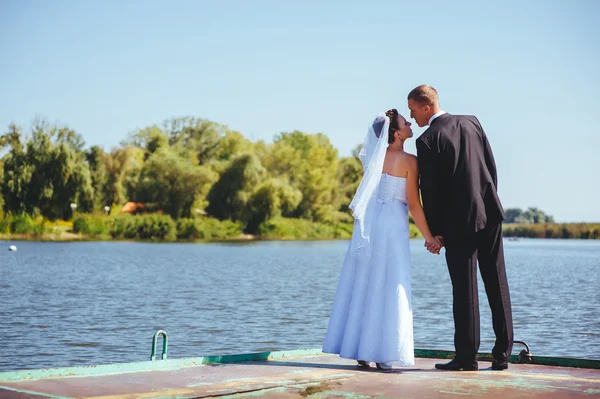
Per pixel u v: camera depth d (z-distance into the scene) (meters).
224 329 14.03
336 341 4.95
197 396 3.53
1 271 31.23
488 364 5.05
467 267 4.67
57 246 61.38
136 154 94.06
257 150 113.31
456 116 4.80
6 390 3.54
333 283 27.31
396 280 4.78
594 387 3.98
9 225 69.94
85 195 72.69
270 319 15.72
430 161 4.66
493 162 4.83
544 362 5.06
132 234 78.31
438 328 14.53
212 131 116.94
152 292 22.28
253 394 3.65
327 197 107.81
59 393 3.50
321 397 3.61
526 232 139.38
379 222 4.86
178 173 83.31
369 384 4.02
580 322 15.55
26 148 70.81
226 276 30.86
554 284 27.89
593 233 132.12
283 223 94.88
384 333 4.71
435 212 4.75
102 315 16.03
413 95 4.89
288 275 32.06
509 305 4.77
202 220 85.25
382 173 4.93
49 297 20.09
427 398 3.62
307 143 128.50
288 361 5.04
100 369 4.18
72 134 73.44
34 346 11.63
